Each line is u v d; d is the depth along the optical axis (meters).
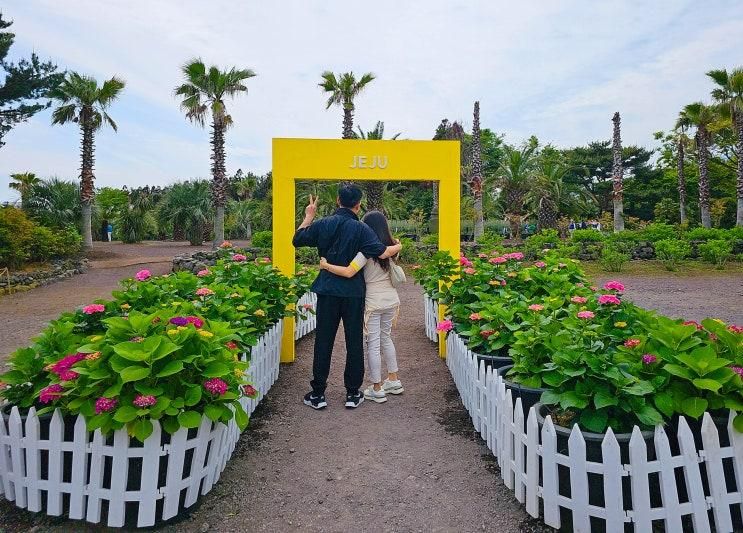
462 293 4.87
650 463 2.25
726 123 27.19
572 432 2.35
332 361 5.96
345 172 5.78
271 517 2.68
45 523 2.55
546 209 28.73
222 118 22.06
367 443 3.63
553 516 2.45
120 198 48.22
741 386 2.37
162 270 18.64
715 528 2.34
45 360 2.70
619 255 17.38
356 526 2.60
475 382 3.73
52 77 19.80
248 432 3.83
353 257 4.18
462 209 26.16
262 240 19.67
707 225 28.23
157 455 2.45
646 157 49.78
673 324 2.98
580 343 2.71
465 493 2.91
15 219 15.88
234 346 3.11
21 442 2.61
